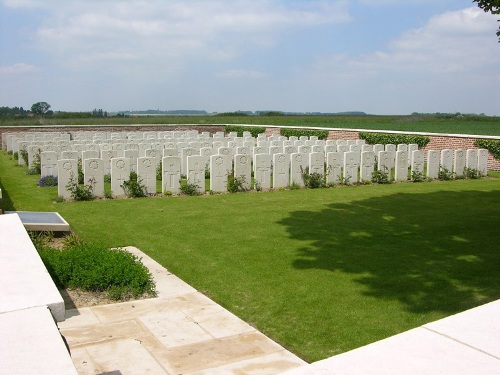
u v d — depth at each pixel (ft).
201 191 50.29
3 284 11.82
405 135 84.94
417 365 8.34
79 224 35.65
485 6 32.68
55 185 54.19
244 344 17.49
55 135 95.30
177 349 17.04
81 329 18.56
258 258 27.66
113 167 47.16
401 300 21.57
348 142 76.48
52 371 8.25
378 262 26.96
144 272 23.29
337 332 18.49
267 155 53.01
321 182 55.62
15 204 43.32
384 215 39.50
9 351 8.87
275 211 40.86
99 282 22.16
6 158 87.92
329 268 25.93
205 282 23.91
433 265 26.45
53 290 11.48
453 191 52.70
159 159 60.29
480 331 9.71
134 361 16.15
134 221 36.76
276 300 21.65
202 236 32.48
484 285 23.39
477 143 75.31
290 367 15.87
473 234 33.32
